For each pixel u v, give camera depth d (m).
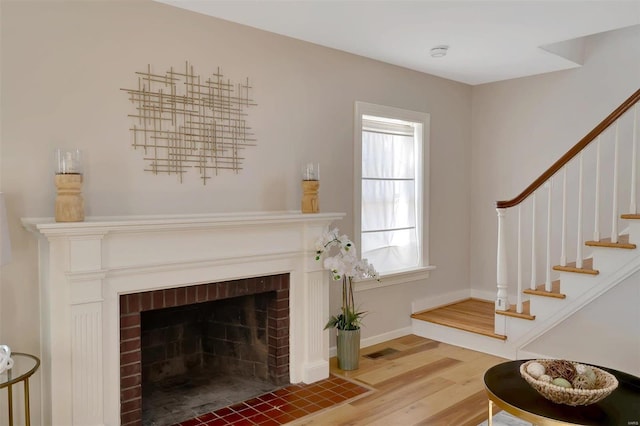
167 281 2.75
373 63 4.14
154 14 2.88
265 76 3.41
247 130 3.33
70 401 2.40
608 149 4.28
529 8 2.97
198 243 2.85
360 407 3.01
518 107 4.89
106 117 2.71
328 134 3.83
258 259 3.13
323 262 3.48
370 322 4.24
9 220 2.42
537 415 1.94
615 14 3.08
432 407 3.01
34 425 2.51
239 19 3.18
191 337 3.64
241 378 3.52
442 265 4.93
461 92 5.08
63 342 2.39
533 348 3.77
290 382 3.40
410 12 3.04
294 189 3.61
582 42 4.40
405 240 4.60
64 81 2.57
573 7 2.96
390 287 4.41
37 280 2.51
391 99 4.31
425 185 4.68
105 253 2.50
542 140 4.73
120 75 2.76
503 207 3.91
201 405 3.07
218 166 3.18
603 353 3.43
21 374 2.12
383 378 3.49
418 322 4.55
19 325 2.46
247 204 3.33
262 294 3.41
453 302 5.06
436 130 4.80
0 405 2.44
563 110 4.58
